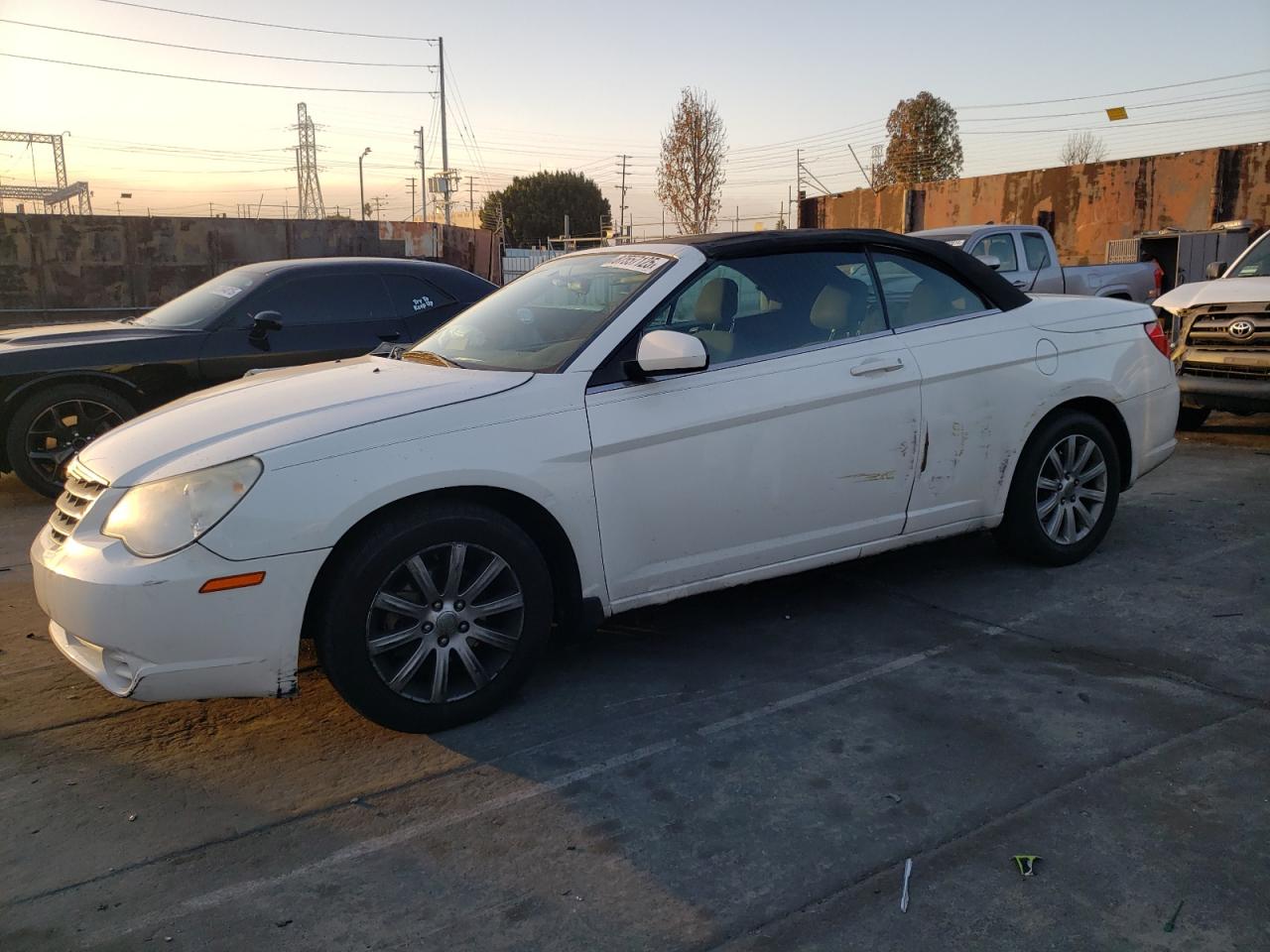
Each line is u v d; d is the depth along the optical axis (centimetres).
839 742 329
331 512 310
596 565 362
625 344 371
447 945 238
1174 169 2277
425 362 412
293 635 311
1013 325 458
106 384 698
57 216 2117
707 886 257
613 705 363
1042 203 2575
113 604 300
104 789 315
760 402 383
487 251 2783
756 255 408
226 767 328
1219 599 445
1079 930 234
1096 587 467
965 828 278
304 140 7588
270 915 251
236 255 2297
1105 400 484
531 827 287
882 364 412
